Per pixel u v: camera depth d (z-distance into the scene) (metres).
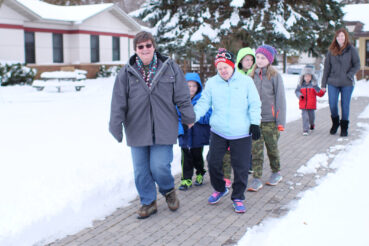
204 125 4.59
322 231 3.41
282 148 6.63
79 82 16.25
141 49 3.47
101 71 24.02
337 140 7.16
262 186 4.74
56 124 8.20
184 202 4.27
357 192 4.32
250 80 3.90
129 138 3.66
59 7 24.84
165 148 3.71
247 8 15.13
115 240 3.38
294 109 11.03
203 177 5.11
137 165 3.74
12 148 5.98
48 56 21.98
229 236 3.42
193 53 15.43
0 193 3.99
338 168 5.34
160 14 16.44
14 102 12.12
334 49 7.32
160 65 3.61
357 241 3.21
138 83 3.54
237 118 3.84
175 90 3.62
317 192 4.39
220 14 15.23
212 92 3.94
